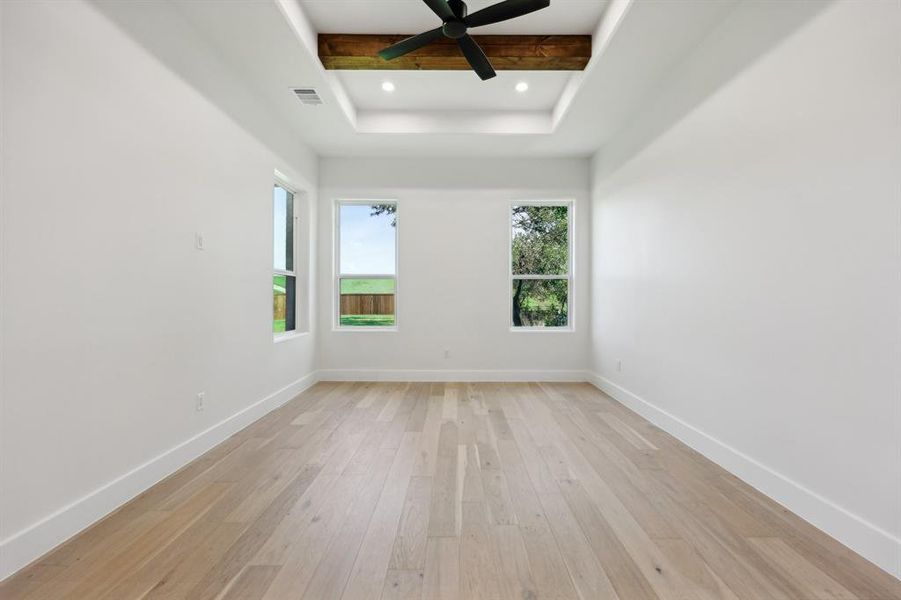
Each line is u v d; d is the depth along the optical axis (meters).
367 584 1.48
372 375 5.15
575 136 4.45
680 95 3.05
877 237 1.63
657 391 3.39
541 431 3.23
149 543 1.72
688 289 2.93
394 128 4.38
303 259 4.82
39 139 1.64
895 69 1.57
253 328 3.46
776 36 2.13
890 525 1.57
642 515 1.97
